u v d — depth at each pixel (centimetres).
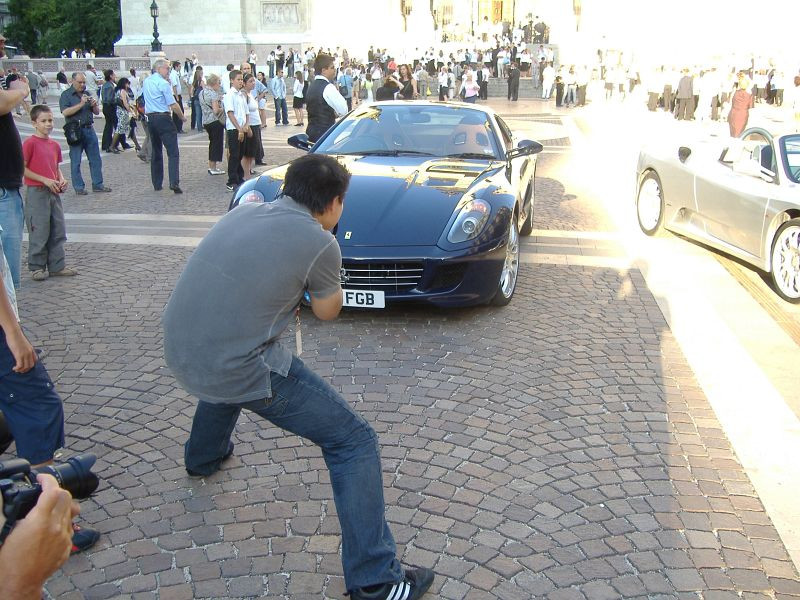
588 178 1188
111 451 364
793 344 513
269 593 267
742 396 429
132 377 449
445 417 398
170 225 855
